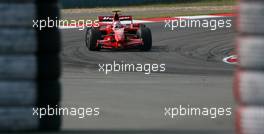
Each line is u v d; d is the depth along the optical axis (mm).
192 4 105688
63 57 47031
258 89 18562
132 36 51812
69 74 38719
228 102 27562
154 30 66688
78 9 99125
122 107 26359
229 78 36281
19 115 19922
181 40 57750
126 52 49438
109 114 24719
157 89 31891
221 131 20719
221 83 34188
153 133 20422
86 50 50969
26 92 19859
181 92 30844
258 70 18641
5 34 19625
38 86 20047
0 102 19781
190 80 35531
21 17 19641
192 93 30469
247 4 18562
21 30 19734
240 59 18750
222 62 43969
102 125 22344
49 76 20047
